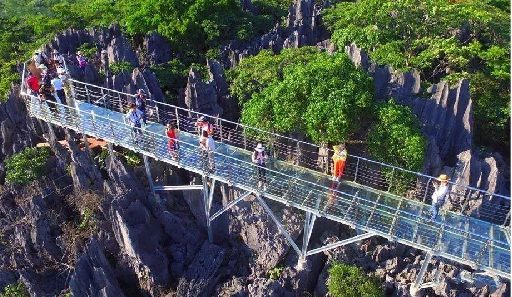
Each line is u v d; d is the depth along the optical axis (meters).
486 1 68.81
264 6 66.06
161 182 33.72
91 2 74.69
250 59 43.69
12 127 36.81
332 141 31.80
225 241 34.03
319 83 31.50
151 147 30.31
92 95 35.06
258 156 27.42
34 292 29.75
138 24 52.59
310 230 29.06
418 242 24.95
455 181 31.75
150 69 43.50
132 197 31.42
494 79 46.44
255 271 31.73
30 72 37.91
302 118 31.64
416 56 49.19
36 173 33.53
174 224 32.38
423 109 35.75
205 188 30.75
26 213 32.22
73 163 32.31
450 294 28.16
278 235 31.88
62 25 61.50
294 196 27.55
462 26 53.94
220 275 31.95
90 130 31.89
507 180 35.62
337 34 50.81
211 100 38.41
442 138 36.09
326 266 31.45
